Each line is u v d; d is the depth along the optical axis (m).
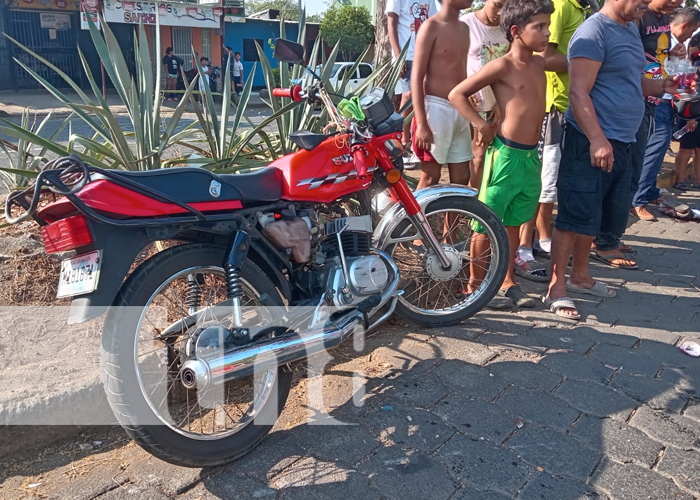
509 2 3.59
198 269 2.50
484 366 3.30
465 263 4.11
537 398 3.02
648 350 3.56
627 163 4.19
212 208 2.53
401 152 3.18
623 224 4.59
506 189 3.85
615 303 4.23
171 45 24.55
